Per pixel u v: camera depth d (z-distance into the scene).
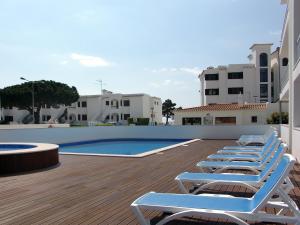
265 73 45.44
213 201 3.62
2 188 6.30
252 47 47.03
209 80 47.47
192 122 31.61
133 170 8.34
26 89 48.16
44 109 58.94
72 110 58.59
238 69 46.38
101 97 57.28
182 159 10.49
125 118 57.00
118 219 4.31
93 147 19.94
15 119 57.41
